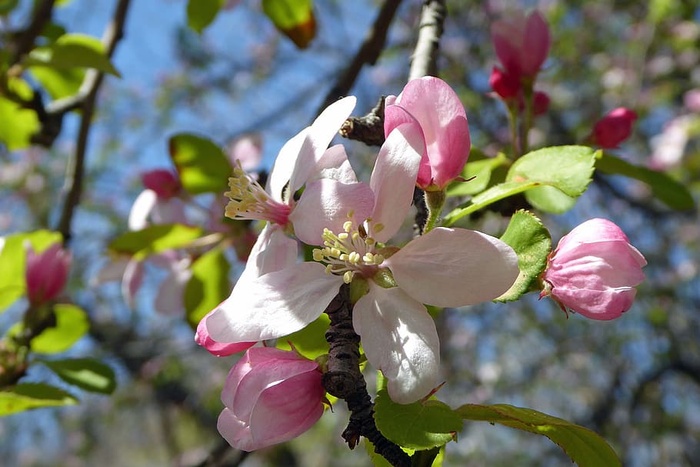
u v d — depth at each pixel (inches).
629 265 5.9
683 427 27.2
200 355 28.9
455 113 6.1
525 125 8.7
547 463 29.0
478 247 5.6
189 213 11.5
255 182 6.5
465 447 29.8
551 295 6.0
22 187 31.3
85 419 35.6
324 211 5.9
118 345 27.4
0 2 12.4
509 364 29.4
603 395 27.5
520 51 8.8
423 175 6.2
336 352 5.6
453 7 27.2
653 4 24.3
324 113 6.3
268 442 5.5
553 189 7.8
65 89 13.5
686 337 27.2
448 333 27.8
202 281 10.8
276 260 6.4
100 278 11.8
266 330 5.7
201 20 12.3
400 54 25.9
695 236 28.0
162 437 38.4
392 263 5.8
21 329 10.5
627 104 25.4
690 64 28.1
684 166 24.4
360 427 5.6
